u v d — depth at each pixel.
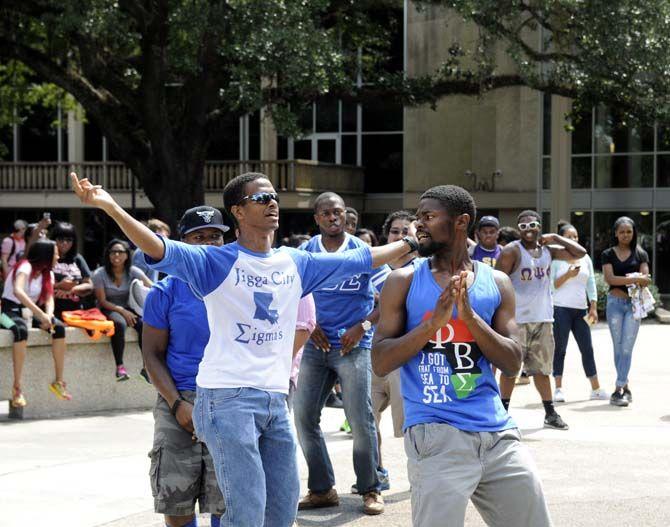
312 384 6.51
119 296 10.55
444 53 28.70
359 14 21.89
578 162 27.52
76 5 17.25
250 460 4.11
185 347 4.90
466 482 3.93
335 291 6.43
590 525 6.07
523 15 26.34
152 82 19.55
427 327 3.93
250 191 4.26
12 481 7.25
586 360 11.20
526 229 9.28
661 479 7.27
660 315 21.78
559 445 8.52
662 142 26.33
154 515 6.36
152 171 20.64
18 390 9.84
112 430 9.39
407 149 30.28
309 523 6.18
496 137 28.92
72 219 34.00
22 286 9.93
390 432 9.22
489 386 4.11
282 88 19.38
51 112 34.06
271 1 17.50
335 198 6.76
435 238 4.13
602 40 19.19
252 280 4.22
